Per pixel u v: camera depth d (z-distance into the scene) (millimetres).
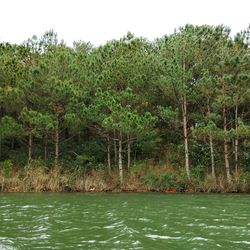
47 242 10258
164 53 30484
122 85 30125
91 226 12648
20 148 33406
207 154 31000
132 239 10484
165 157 31703
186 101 29969
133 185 28266
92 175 29375
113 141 32562
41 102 28797
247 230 12078
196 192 27641
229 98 27172
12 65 29203
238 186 27844
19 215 15336
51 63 29125
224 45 29656
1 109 31844
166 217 14844
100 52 32906
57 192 26969
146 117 26312
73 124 28984
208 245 9930
